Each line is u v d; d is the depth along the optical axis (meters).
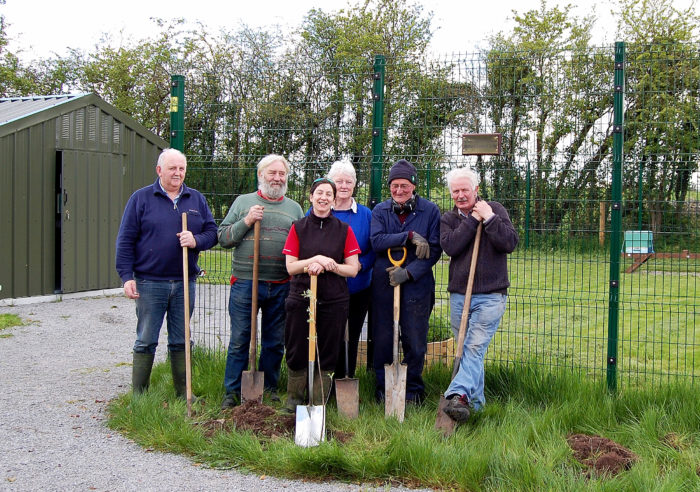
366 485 3.87
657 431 4.57
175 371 5.29
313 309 4.57
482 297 4.85
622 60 5.31
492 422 4.63
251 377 4.95
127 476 3.93
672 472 3.90
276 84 6.23
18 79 28.42
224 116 6.40
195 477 3.94
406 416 4.89
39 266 10.34
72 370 6.41
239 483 3.86
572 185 5.52
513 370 5.53
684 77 5.35
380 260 5.14
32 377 6.13
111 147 11.39
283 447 4.16
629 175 5.44
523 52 5.60
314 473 3.98
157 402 4.92
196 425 4.64
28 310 9.60
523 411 4.83
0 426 4.77
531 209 5.62
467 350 4.77
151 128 26.09
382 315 5.15
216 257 7.21
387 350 5.16
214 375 5.68
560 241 5.57
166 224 5.09
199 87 6.46
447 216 4.99
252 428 4.48
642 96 5.43
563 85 5.51
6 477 3.89
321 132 6.10
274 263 5.16
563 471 3.86
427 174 5.80
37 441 4.48
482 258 4.85
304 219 4.86
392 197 5.21
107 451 4.32
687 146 5.35
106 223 11.34
